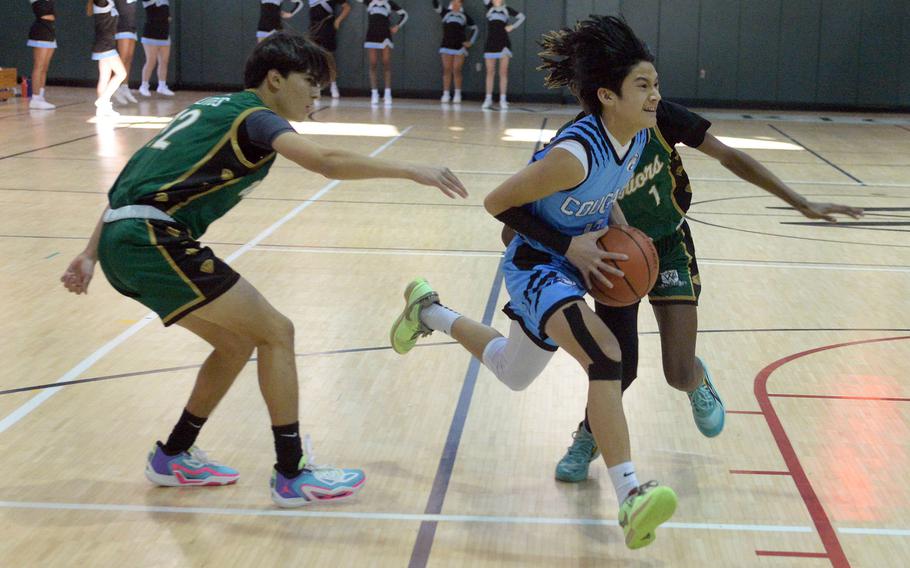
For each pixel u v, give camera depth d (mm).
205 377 3195
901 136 14828
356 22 19156
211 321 3033
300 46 3080
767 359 4703
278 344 3078
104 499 3166
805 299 5832
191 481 3264
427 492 3266
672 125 3223
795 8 18484
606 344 2793
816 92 18719
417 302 3537
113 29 14109
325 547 2877
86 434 3684
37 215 7711
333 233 7438
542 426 3869
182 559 2787
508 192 2883
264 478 3363
